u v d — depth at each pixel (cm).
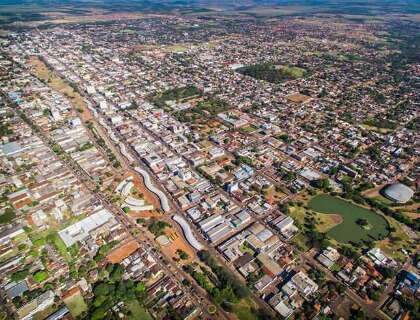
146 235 17975
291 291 14888
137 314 13850
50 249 16725
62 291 14725
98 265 16000
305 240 18012
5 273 15450
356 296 15012
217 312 14138
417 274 16075
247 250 17262
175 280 15475
